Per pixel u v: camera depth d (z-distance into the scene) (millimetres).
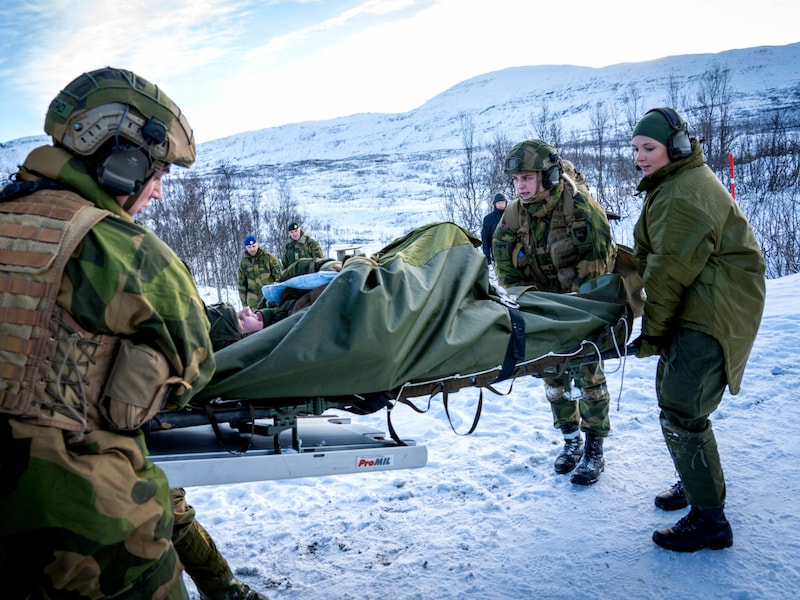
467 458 4605
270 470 2361
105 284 1681
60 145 1825
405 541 3604
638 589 2980
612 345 3318
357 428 2965
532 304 3223
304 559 3521
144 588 1785
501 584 3129
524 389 5977
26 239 1686
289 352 2410
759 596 2811
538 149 3814
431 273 2887
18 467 1625
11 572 1658
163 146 1888
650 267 3092
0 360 1640
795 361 5418
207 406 2359
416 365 2641
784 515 3342
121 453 1763
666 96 145000
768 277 12312
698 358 3057
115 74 1843
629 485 3900
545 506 3783
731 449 4094
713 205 2982
